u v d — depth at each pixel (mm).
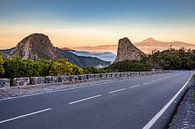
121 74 53688
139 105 14508
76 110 12492
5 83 21609
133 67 89938
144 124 9617
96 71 46219
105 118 10625
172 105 14766
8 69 27016
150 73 83438
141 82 35844
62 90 22344
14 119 10180
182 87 28125
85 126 9109
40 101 15383
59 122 9719
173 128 8992
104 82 34281
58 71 34219
